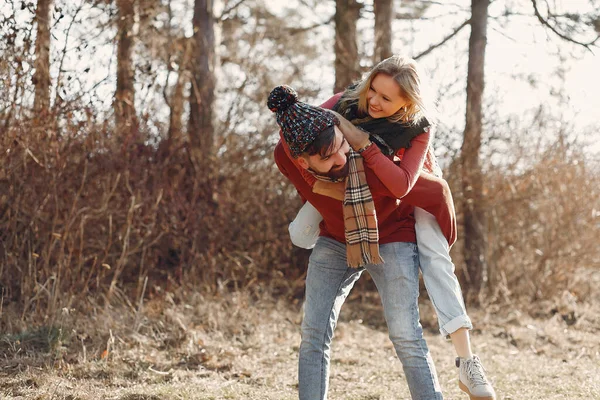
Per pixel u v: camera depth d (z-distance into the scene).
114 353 4.59
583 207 8.06
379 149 2.71
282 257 7.80
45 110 5.44
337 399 3.78
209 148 7.27
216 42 7.62
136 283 6.46
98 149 5.90
